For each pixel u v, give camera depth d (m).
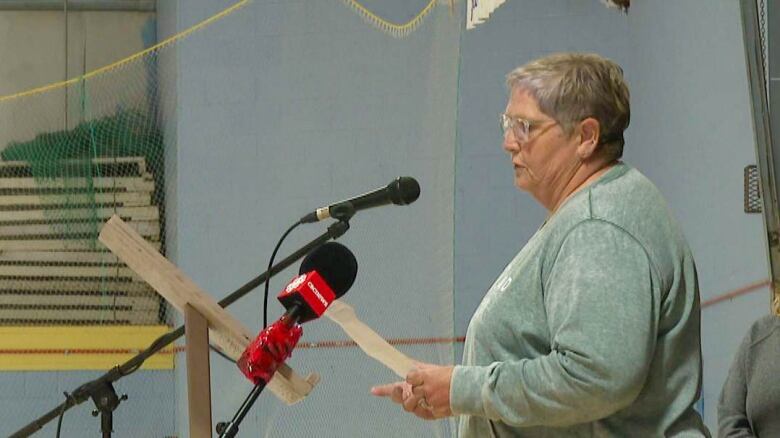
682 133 7.68
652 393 2.83
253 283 4.52
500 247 8.94
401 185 4.28
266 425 8.57
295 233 8.84
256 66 8.99
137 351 9.46
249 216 8.95
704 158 7.22
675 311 2.84
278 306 8.84
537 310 2.87
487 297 3.04
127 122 9.73
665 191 8.09
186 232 9.00
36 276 9.64
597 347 2.64
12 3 10.45
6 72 10.30
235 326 3.14
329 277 3.11
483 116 8.98
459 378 2.86
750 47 3.39
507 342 2.91
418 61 8.35
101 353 9.48
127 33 10.52
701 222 7.33
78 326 9.54
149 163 9.60
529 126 2.98
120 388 9.34
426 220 7.73
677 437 2.83
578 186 2.97
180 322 9.47
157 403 9.35
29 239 9.68
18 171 9.75
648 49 8.38
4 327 9.52
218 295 8.95
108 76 9.91
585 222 2.81
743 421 4.19
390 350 3.07
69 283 9.60
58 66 10.37
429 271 7.66
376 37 8.59
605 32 8.91
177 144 9.12
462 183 8.98
